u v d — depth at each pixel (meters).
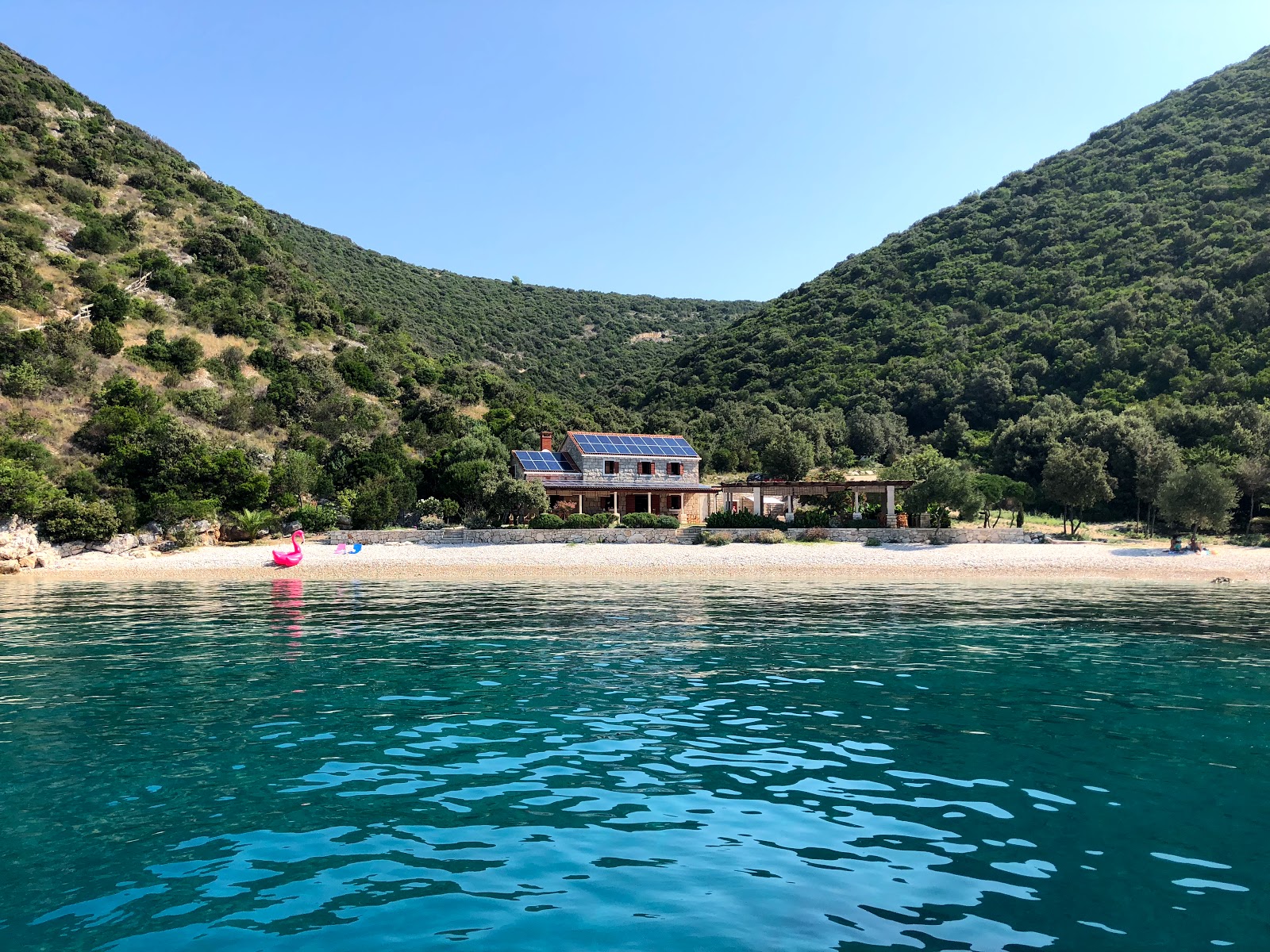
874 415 108.44
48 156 100.50
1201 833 8.08
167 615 25.62
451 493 64.88
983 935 5.95
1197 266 104.62
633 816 8.57
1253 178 118.75
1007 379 102.81
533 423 90.88
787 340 139.25
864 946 5.76
